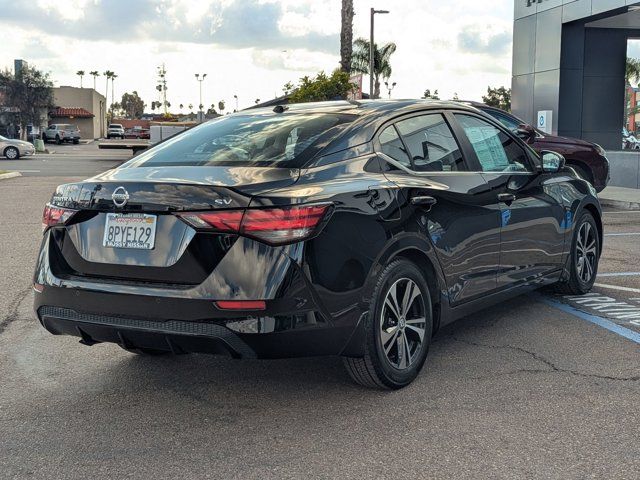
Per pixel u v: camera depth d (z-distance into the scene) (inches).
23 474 126.5
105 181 148.6
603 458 128.0
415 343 166.9
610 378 169.2
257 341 135.2
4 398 163.5
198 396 163.3
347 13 953.5
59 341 207.9
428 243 166.1
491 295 193.6
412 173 169.8
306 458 130.6
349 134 161.9
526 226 206.2
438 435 138.9
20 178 903.1
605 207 572.1
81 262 150.4
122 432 144.0
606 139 867.4
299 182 144.2
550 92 827.4
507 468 124.8
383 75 1664.6
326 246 140.7
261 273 134.3
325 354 144.8
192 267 137.6
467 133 195.5
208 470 126.9
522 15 869.2
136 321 141.9
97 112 3964.1
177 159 163.0
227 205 135.5
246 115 189.2
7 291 268.8
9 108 2596.0
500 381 167.9
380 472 124.5
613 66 857.5
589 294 254.1
